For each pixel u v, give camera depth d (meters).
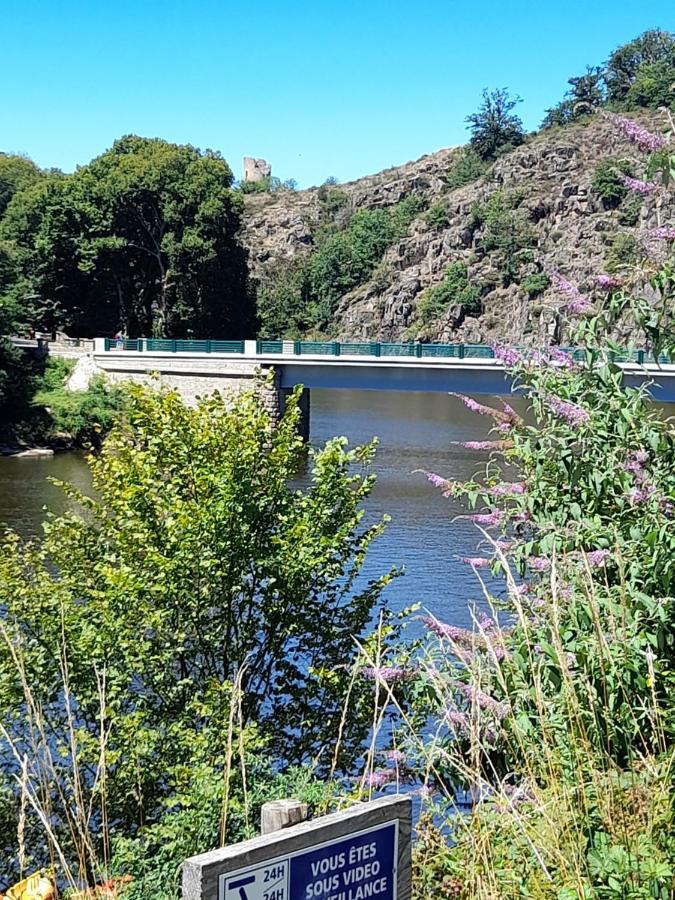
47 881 5.60
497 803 4.51
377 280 164.50
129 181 87.06
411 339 152.50
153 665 13.48
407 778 5.73
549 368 7.11
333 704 13.60
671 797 4.32
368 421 86.25
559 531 6.26
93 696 12.12
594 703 4.73
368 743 12.14
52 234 85.81
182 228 90.50
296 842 3.19
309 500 15.42
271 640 14.54
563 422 7.04
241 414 15.76
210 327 94.00
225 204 93.12
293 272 181.75
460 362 58.56
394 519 38.19
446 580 26.11
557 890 3.97
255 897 3.12
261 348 63.62
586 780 4.58
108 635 13.03
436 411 100.69
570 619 5.43
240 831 6.95
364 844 3.35
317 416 90.19
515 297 148.38
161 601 13.87
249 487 14.37
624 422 6.70
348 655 14.44
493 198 161.12
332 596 15.37
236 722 9.40
